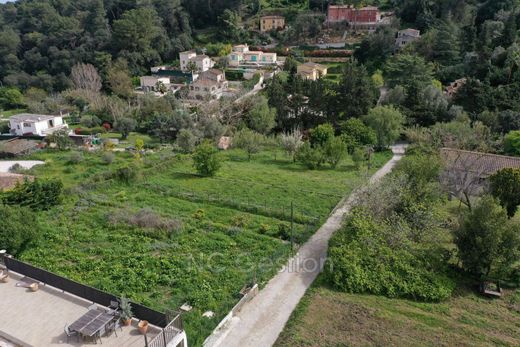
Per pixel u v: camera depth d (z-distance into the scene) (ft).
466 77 229.45
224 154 183.01
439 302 79.05
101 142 196.13
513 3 308.40
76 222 108.78
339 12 389.19
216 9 441.68
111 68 347.15
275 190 132.98
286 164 167.94
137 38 381.19
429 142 163.02
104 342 55.31
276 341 68.03
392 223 94.38
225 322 71.77
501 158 137.59
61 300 64.13
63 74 361.51
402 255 86.12
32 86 356.79
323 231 105.60
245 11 450.30
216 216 112.57
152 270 86.17
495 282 84.38
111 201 122.31
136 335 56.54
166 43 401.08
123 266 87.86
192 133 190.90
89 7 437.17
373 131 184.14
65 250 94.07
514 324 72.95
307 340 67.72
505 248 82.38
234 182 140.56
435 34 287.69
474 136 162.20
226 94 287.89
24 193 114.32
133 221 105.50
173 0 431.02
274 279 85.35
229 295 78.33
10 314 61.05
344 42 363.76
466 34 276.82
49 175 146.72
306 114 226.99
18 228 90.63
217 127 203.21
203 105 248.11
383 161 168.45
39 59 389.39
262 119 211.61
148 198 125.70
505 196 106.32
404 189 104.73
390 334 69.56
